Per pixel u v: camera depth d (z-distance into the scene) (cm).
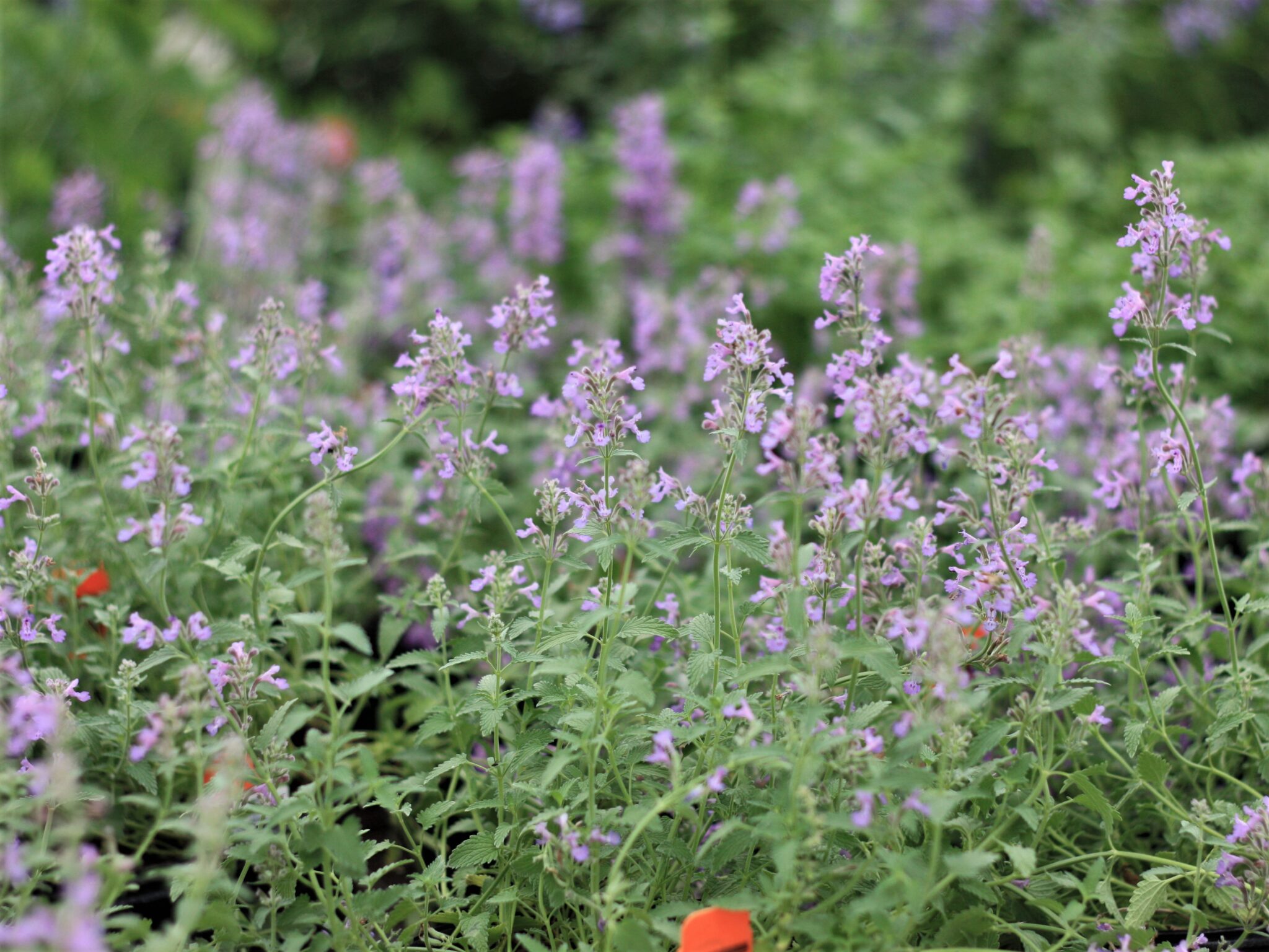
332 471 119
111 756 121
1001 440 118
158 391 134
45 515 121
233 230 163
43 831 117
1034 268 150
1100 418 136
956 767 113
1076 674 124
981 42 265
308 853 113
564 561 117
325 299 200
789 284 181
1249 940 118
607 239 193
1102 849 122
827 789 113
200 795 110
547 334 179
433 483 130
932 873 109
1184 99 282
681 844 114
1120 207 202
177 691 128
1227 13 264
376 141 289
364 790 116
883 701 117
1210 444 132
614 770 115
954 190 221
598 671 116
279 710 114
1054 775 121
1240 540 141
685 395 146
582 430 116
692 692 115
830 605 118
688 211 198
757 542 115
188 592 124
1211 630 129
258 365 126
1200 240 121
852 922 110
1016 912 117
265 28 284
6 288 135
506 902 115
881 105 243
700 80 234
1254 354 155
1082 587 118
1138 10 278
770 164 218
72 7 238
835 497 114
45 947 107
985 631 119
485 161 203
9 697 119
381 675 114
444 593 120
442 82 308
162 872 110
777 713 115
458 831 124
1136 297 118
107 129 225
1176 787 124
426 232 180
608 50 287
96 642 126
